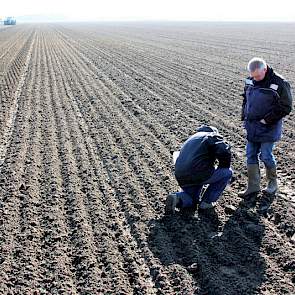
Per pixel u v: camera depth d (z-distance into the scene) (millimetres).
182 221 5199
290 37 40500
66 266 4387
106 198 5875
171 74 16172
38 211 5527
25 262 4434
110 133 8781
